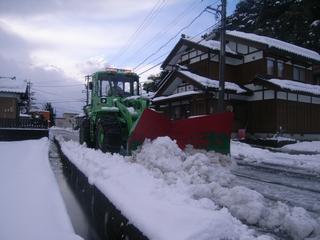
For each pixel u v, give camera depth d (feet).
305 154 53.06
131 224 12.85
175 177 21.57
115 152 34.65
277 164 41.52
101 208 18.01
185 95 82.02
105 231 16.78
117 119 36.04
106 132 34.73
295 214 15.83
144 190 15.43
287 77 86.38
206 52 84.53
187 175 23.08
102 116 37.45
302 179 30.30
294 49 88.02
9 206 19.22
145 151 27.07
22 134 75.82
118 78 42.63
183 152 28.35
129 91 42.83
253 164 41.63
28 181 26.11
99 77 42.04
